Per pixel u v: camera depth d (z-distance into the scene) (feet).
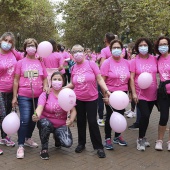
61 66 21.17
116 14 77.77
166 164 14.66
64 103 14.46
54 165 14.37
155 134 19.86
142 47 16.15
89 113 15.43
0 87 15.97
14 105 15.87
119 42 16.24
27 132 16.61
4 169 13.78
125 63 16.65
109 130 16.62
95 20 82.43
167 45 16.15
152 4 57.21
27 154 15.75
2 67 15.66
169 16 49.06
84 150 16.52
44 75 16.39
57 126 15.67
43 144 15.20
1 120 16.21
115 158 15.37
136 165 14.48
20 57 17.12
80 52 15.07
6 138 17.10
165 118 16.20
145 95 16.31
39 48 15.93
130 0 74.28
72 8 83.66
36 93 15.79
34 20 121.80
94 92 15.48
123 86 16.39
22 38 124.47
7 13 77.36
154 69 16.44
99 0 77.51
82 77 15.15
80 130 16.16
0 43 15.80
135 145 17.51
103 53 20.13
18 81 15.85
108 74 16.38
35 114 14.62
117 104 14.93
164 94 15.97
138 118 20.67
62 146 16.58
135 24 74.08
